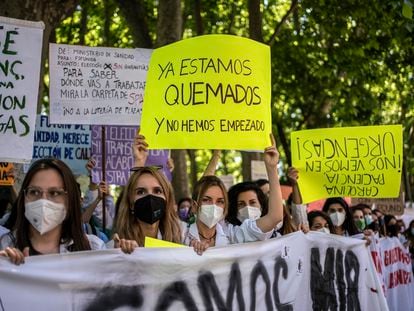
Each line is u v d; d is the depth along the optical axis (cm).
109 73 561
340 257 529
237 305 409
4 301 306
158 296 360
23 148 421
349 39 1469
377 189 561
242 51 455
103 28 1739
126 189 392
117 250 344
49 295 319
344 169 564
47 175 330
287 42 1664
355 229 664
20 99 423
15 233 341
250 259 421
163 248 362
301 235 476
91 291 332
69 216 340
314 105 1792
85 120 553
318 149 568
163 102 453
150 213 380
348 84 1639
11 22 423
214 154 531
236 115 450
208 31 1695
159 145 449
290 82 1736
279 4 1684
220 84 451
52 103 546
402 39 1366
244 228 456
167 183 395
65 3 756
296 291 463
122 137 709
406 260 862
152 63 458
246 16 1686
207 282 389
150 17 1688
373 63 1516
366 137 563
